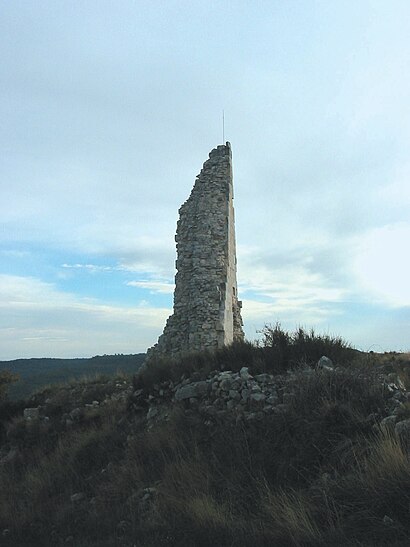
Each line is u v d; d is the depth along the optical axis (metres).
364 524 5.89
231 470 7.97
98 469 10.97
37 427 15.41
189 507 7.26
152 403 12.48
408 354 15.07
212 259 18.28
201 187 19.47
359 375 9.17
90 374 21.17
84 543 7.27
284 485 7.25
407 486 6.07
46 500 10.14
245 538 6.19
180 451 9.19
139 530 7.15
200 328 17.20
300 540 5.84
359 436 7.54
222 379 10.66
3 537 8.45
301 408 8.59
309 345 11.79
